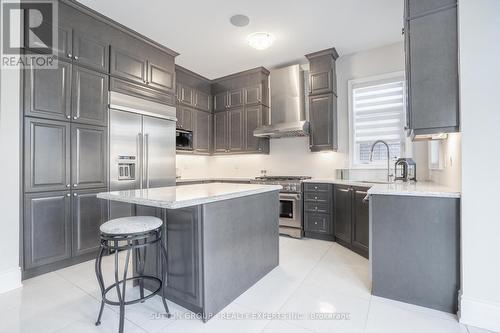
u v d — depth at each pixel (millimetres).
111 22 3012
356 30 3297
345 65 4047
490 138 1647
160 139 3617
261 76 4574
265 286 2258
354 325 1710
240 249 2121
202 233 1770
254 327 1692
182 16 2953
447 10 1837
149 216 1939
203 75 4871
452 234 1835
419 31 1912
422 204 1920
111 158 3010
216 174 5512
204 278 1768
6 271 2164
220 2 2705
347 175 3941
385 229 2045
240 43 3621
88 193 2801
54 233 2543
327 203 3625
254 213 2316
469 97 1694
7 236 2170
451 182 2291
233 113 4871
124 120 3160
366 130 3928
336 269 2617
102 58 2959
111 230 1563
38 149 2434
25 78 2357
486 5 1659
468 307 1699
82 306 1933
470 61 1692
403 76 3629
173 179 3797
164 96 3717
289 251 3182
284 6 2783
